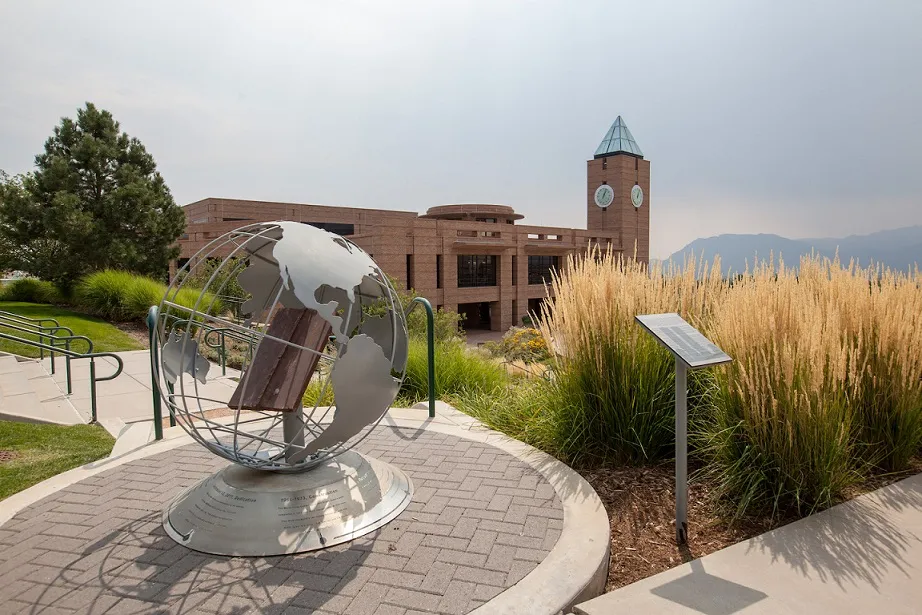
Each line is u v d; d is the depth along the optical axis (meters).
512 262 35.19
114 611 2.40
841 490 3.62
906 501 3.47
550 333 4.60
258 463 3.24
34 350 10.26
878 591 2.55
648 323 3.12
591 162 45.47
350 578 2.65
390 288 3.51
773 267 4.66
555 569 2.71
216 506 3.10
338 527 3.04
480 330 35.34
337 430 3.00
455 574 2.68
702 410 4.28
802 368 3.45
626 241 44.47
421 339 9.23
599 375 4.26
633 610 2.42
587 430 4.34
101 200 18.42
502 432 5.07
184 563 2.79
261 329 4.13
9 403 6.32
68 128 18.62
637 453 4.27
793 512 3.42
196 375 3.76
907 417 3.96
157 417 4.73
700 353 3.01
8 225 17.55
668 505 3.62
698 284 4.79
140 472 4.03
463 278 32.66
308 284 2.84
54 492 3.68
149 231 18.97
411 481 3.82
